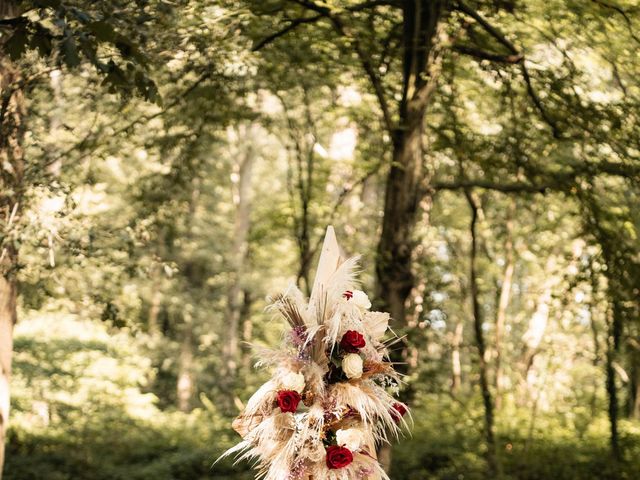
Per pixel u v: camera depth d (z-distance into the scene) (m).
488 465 15.76
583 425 19.03
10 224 9.46
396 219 11.91
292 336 5.20
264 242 23.33
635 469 16.22
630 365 16.09
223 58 10.88
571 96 12.08
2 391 9.81
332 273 5.31
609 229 12.77
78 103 11.63
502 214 20.64
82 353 21.53
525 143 13.40
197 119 14.07
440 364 14.22
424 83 11.73
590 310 14.24
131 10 8.31
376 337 5.40
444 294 16.08
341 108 16.02
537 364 21.45
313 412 5.11
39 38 6.45
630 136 11.97
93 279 11.54
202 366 35.41
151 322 33.25
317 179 18.92
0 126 9.75
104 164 20.91
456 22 12.28
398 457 16.44
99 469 17.69
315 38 12.86
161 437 20.17
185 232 30.92
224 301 35.28
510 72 12.32
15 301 9.97
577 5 11.20
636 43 11.70
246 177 29.84
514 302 26.27
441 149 13.90
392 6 12.37
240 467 17.50
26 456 17.86
